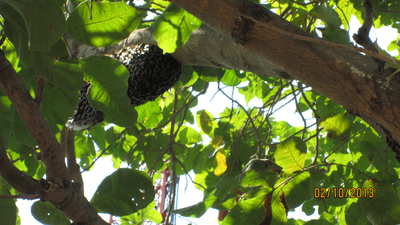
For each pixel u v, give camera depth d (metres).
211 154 2.06
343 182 1.74
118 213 1.14
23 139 1.24
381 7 1.69
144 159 2.12
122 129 2.15
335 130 1.47
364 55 0.93
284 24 0.93
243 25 0.93
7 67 0.89
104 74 1.12
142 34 1.57
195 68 1.91
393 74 0.84
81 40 1.03
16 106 0.92
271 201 1.22
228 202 1.32
